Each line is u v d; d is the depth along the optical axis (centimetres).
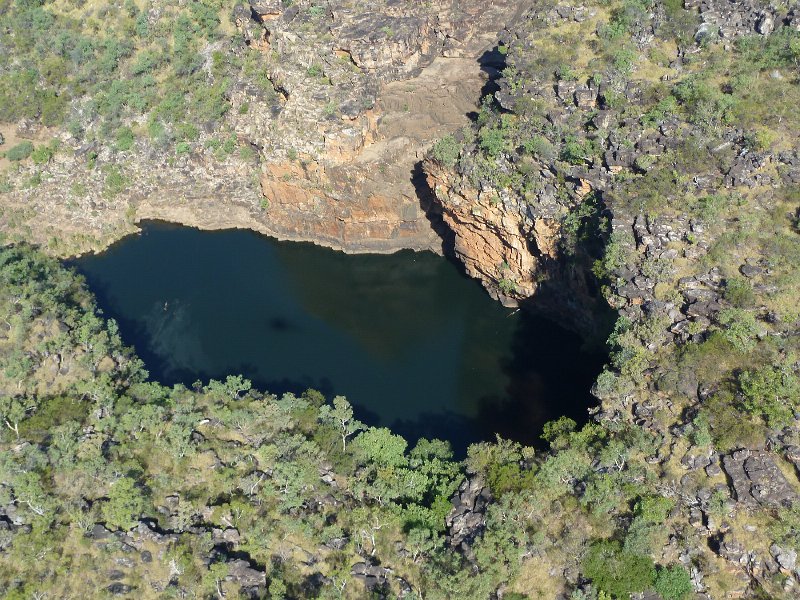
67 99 14200
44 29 14938
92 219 13488
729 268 8656
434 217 12756
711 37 10344
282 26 12838
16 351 9838
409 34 12700
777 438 7600
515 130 10338
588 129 9938
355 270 12900
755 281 8525
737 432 7675
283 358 11494
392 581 7844
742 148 9362
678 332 8481
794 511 7225
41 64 14575
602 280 9519
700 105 9575
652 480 7825
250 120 13150
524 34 11181
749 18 10438
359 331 11894
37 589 7619
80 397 9512
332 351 11588
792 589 6962
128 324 11988
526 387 10775
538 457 8556
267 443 9106
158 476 8638
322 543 8156
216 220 13625
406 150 12412
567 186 9900
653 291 8756
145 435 9038
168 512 8381
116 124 13912
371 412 10625
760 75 10050
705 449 7800
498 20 13538
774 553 7100
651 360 8512
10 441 8906
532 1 13575
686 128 9494
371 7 13150
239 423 9219
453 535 8119
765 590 7038
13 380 9694
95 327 10506
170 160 13625
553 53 10662
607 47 10512
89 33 14838
